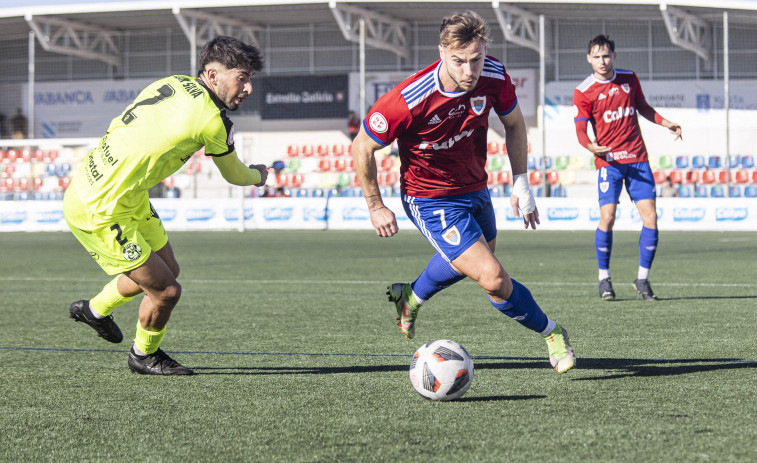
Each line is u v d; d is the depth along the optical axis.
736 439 3.59
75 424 4.05
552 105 29.83
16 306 9.20
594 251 16.91
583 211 24.94
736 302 8.70
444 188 4.90
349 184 30.56
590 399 4.40
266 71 33.16
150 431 3.89
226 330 7.24
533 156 30.09
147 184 4.79
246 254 16.88
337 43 32.84
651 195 9.01
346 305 8.96
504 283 4.77
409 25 32.25
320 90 32.19
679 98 29.45
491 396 4.52
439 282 5.15
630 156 8.99
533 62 31.20
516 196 5.05
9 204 28.09
